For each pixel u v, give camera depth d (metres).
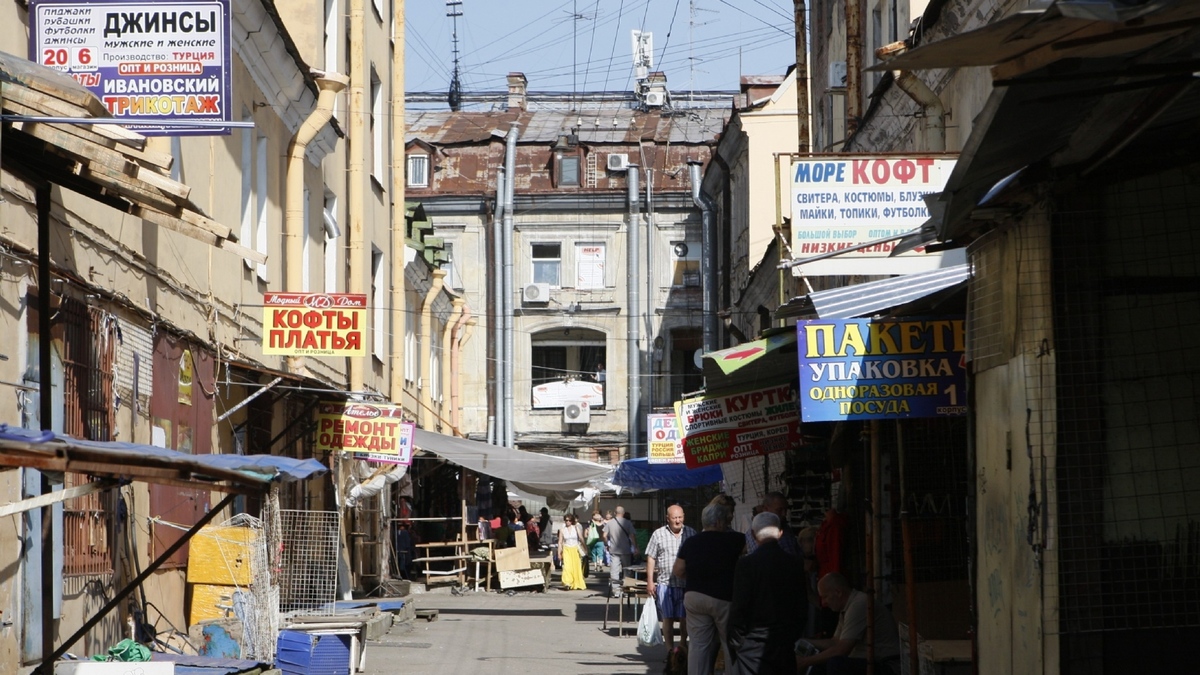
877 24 22.39
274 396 20.80
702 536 12.61
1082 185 7.00
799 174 13.01
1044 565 6.96
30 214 11.05
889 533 13.61
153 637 14.27
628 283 51.75
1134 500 6.93
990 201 7.34
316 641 15.56
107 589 13.11
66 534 12.02
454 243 52.41
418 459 39.06
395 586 33.09
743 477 22.67
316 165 24.55
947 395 9.82
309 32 24.08
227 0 10.86
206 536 15.82
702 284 50.53
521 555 35.25
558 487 31.70
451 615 27.48
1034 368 7.13
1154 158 6.93
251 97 19.12
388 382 32.97
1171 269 6.96
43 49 10.80
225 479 5.99
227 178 18.16
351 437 20.80
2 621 10.29
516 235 52.53
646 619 19.16
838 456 16.70
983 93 14.35
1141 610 6.88
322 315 18.53
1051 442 6.97
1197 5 4.44
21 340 10.80
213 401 17.44
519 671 17.09
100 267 12.89
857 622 10.98
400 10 32.94
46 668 6.72
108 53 10.87
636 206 51.69
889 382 9.84
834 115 26.86
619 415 51.91
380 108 31.95
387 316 32.72
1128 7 4.23
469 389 51.97
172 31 10.88
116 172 8.12
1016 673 7.45
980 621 8.28
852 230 13.01
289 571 18.36
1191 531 6.88
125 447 5.51
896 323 9.87
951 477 12.52
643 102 57.84
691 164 51.19
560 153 52.66
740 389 15.63
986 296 8.06
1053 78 5.31
